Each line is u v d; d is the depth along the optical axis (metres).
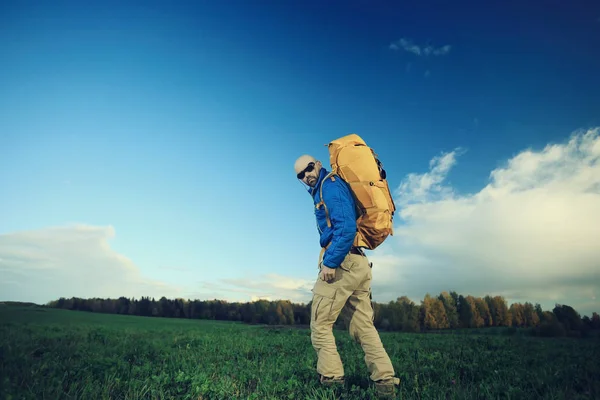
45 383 3.31
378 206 3.32
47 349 5.36
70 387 3.26
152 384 3.48
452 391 3.49
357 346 7.27
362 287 3.51
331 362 3.44
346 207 3.26
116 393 3.29
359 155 3.39
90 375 3.67
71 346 5.88
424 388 3.51
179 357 5.48
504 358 5.92
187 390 3.43
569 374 4.39
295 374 4.26
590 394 3.48
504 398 3.29
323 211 3.45
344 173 3.39
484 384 3.74
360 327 3.52
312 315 3.53
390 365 3.38
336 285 3.40
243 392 3.52
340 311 3.48
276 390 3.53
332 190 3.33
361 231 3.44
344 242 3.21
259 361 5.49
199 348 6.67
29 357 4.44
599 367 4.80
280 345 7.69
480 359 5.68
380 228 3.37
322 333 3.49
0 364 3.89
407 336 11.77
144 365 4.54
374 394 3.21
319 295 3.47
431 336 11.95
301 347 7.24
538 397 3.27
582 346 8.39
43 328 10.01
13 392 2.92
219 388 3.46
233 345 7.25
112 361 4.34
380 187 3.38
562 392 3.35
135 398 3.11
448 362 5.29
